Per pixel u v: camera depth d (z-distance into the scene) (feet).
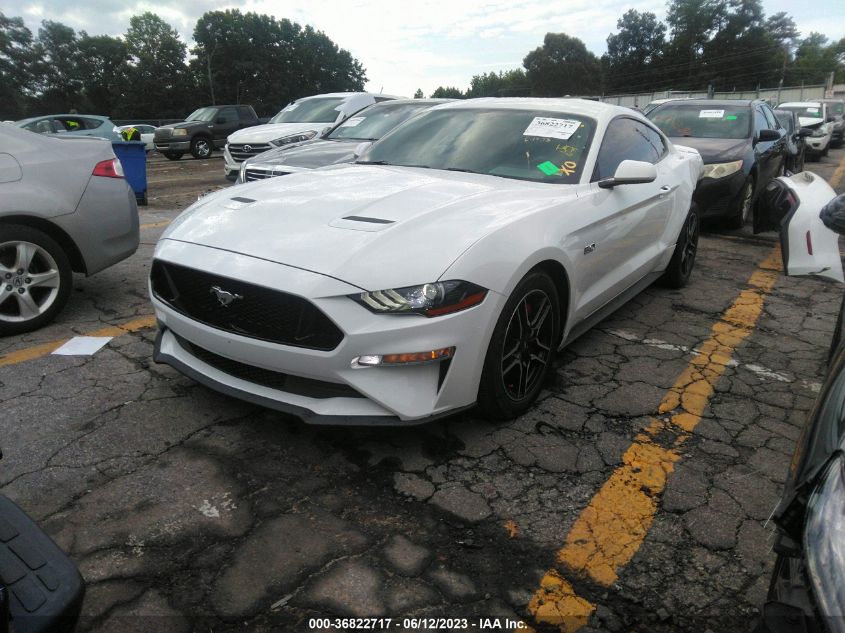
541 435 9.55
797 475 4.33
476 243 8.59
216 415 9.78
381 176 11.48
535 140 12.45
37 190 12.60
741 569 6.97
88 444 8.88
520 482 8.38
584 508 7.89
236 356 8.55
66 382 10.71
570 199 10.83
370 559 6.93
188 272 8.95
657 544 7.31
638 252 13.85
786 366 12.46
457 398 8.61
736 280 18.85
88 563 6.72
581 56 323.78
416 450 9.03
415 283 8.01
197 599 6.32
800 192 9.49
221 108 67.41
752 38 305.53
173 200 32.53
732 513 7.89
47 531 7.16
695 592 6.63
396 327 7.86
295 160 21.48
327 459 8.75
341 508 7.75
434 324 8.01
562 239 10.01
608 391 11.10
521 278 9.05
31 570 4.28
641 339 13.67
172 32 249.96
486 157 12.31
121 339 12.66
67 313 14.16
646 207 13.55
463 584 6.63
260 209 9.78
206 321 8.86
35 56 245.45
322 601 6.35
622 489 8.30
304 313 7.93
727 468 8.87
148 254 19.97
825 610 3.40
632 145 13.96
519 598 6.48
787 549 4.14
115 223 13.93
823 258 9.09
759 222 10.50
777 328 14.65
